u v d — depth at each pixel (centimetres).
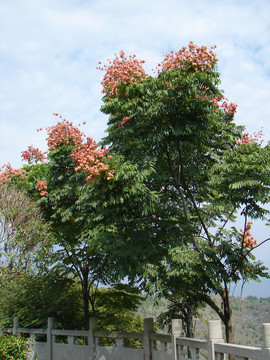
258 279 947
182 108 841
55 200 1332
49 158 1341
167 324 1270
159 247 898
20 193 1352
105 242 972
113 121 1059
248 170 838
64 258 1413
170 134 882
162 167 1013
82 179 1268
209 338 689
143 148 990
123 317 1462
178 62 852
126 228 923
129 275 920
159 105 809
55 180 1316
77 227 1338
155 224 945
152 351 941
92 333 1107
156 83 824
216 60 824
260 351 567
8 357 1101
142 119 889
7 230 1270
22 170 1475
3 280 1267
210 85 816
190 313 1151
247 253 907
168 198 1049
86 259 1346
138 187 798
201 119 870
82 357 1135
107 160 796
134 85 844
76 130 1313
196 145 962
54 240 1336
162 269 897
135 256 879
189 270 838
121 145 1029
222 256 899
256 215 862
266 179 813
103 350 1081
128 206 852
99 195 826
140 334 982
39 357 1311
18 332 1417
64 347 1213
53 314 1424
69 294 1460
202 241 958
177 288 903
